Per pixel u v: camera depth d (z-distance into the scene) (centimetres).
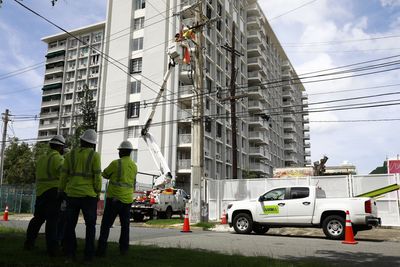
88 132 644
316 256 884
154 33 4578
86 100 5359
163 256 698
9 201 3219
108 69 4841
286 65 9469
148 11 4694
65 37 8712
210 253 779
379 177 1825
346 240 1180
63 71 8575
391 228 1742
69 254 616
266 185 2083
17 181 5144
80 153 629
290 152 9181
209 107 4859
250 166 6400
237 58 6153
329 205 1327
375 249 1044
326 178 1931
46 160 712
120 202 687
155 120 4312
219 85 5284
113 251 732
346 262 805
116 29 4906
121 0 4966
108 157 4538
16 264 554
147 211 2259
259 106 6625
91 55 8269
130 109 4559
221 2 5578
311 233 1554
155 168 4144
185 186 4366
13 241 809
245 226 1470
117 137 4534
